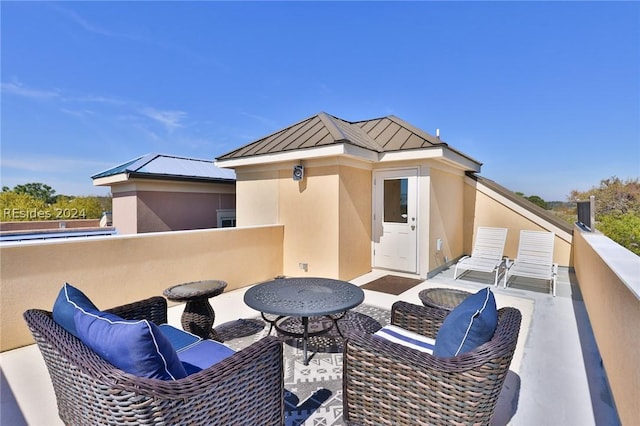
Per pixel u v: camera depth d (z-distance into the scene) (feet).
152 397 4.19
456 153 20.67
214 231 16.72
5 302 10.55
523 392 8.26
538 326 12.75
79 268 12.12
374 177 21.89
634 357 5.84
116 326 4.83
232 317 13.71
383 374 6.11
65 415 6.23
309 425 6.90
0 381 8.75
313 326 12.51
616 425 6.98
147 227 25.31
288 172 20.43
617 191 37.83
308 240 19.63
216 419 5.03
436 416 5.56
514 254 25.99
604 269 9.52
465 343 5.75
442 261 22.74
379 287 18.17
